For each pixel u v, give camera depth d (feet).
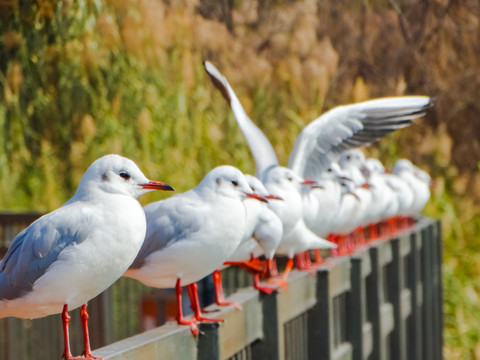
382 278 37.99
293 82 54.19
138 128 46.06
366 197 38.29
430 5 79.66
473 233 65.62
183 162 47.09
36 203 44.93
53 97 45.91
